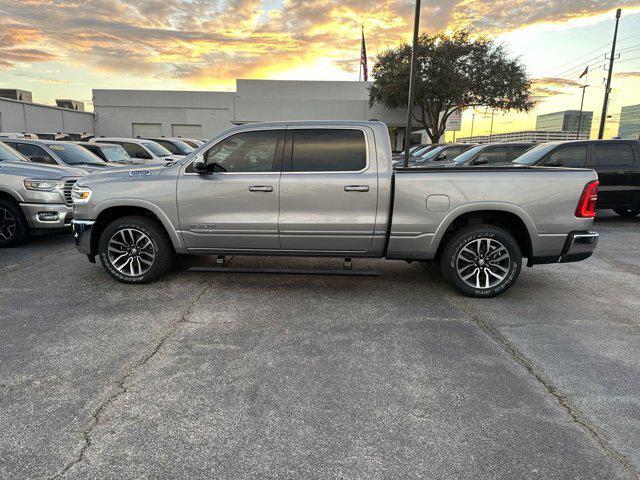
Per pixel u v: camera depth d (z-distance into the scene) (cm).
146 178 507
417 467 234
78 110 3812
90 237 523
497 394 304
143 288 521
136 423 268
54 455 240
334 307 468
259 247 505
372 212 480
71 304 466
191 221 501
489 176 471
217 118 4181
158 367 336
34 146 981
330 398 297
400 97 3459
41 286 525
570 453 246
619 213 1139
